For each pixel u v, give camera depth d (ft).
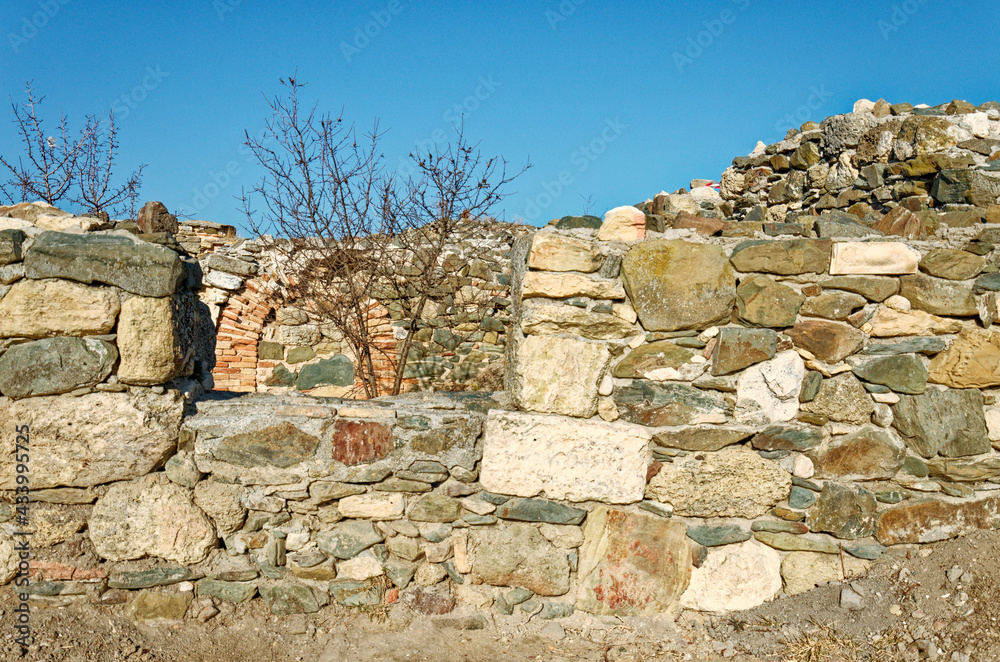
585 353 10.34
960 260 10.66
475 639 10.00
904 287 10.65
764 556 10.73
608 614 10.47
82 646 9.04
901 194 20.10
